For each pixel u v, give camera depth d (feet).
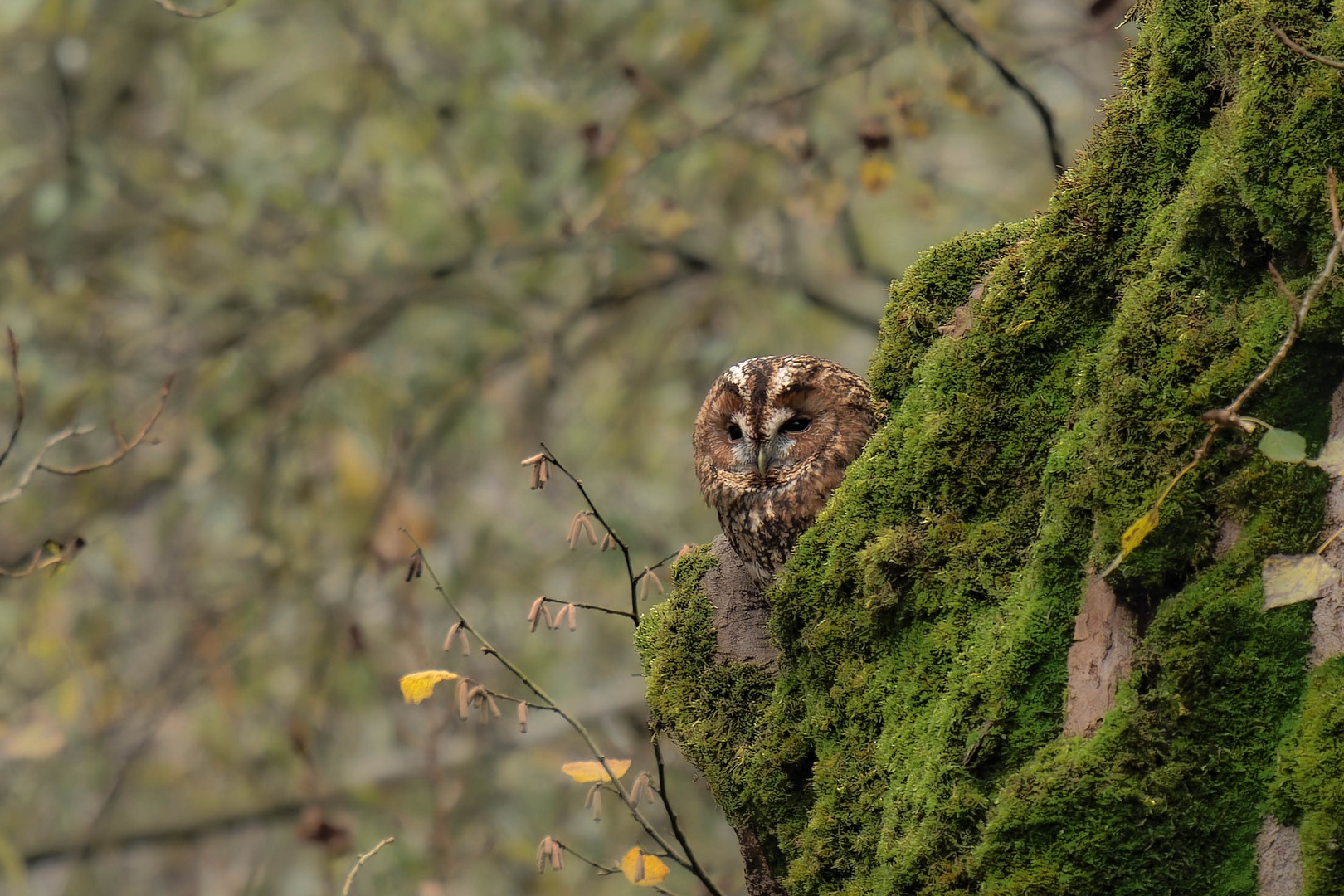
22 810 39.55
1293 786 10.09
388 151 37.65
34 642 35.91
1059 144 28.25
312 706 38.32
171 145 39.11
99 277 38.32
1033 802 10.95
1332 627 10.32
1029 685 11.80
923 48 31.55
